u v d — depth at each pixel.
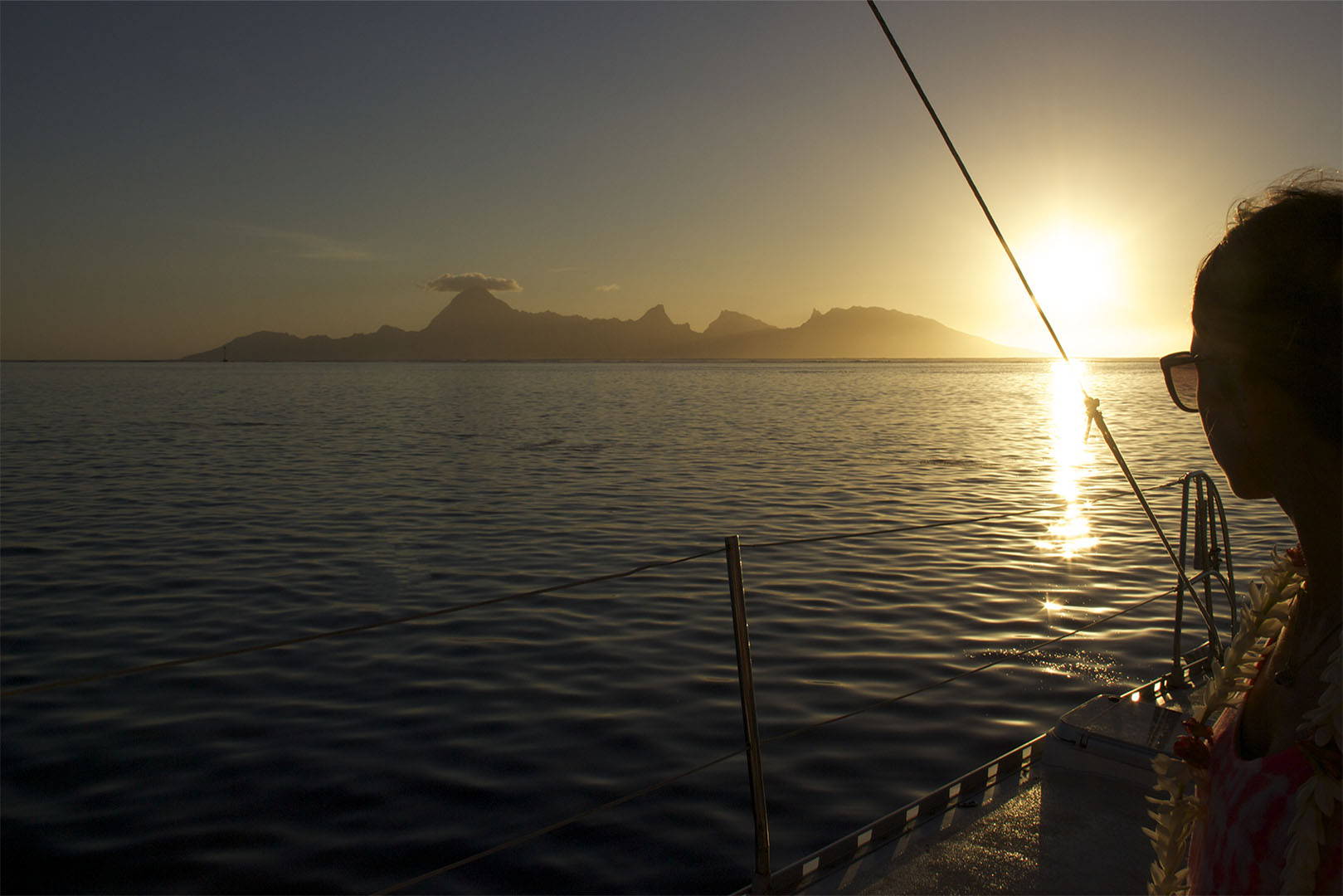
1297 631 0.89
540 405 61.56
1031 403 61.38
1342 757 0.71
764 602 10.44
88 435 36.91
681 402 64.00
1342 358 0.77
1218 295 0.84
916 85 1.51
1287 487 0.84
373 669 8.55
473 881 5.24
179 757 6.83
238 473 24.22
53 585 12.20
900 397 72.62
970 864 2.59
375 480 22.66
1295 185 0.87
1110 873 2.54
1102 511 16.27
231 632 10.02
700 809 5.92
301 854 5.57
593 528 15.76
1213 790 0.91
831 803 5.95
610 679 8.16
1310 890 0.73
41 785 6.45
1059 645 8.75
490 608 10.47
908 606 10.20
